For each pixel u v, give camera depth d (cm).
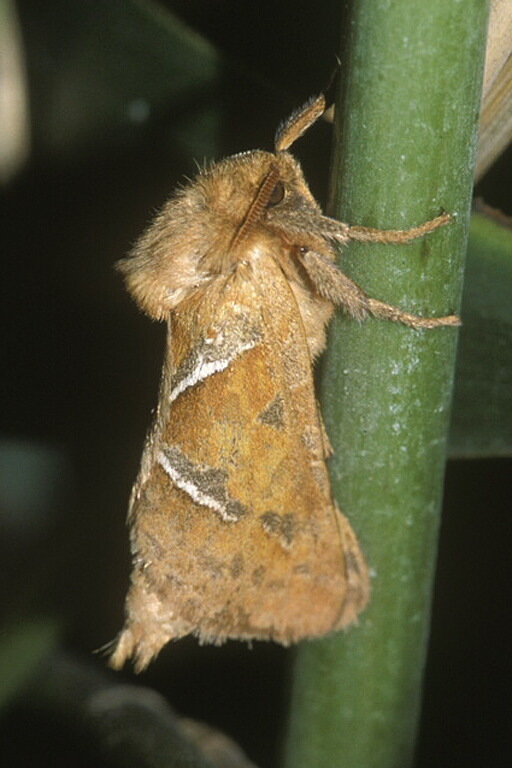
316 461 13
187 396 14
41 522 15
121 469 15
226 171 14
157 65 14
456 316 13
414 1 12
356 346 13
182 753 14
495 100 13
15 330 16
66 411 16
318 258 14
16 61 15
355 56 12
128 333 16
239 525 14
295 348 14
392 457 13
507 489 15
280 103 14
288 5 14
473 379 13
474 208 13
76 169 15
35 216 15
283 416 14
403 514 13
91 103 14
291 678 13
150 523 14
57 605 15
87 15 14
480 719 15
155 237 14
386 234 13
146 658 14
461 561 15
